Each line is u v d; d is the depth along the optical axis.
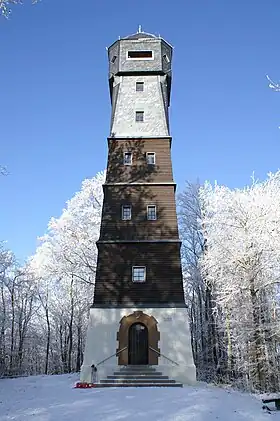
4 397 18.77
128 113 31.31
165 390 19.30
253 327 26.12
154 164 29.58
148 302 25.41
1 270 42.91
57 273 39.41
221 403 15.30
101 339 24.56
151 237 27.16
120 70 32.59
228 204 29.12
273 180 31.12
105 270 26.23
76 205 40.84
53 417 12.76
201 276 34.91
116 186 28.88
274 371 26.44
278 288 30.61
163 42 34.09
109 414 13.14
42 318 53.59
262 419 12.53
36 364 56.34
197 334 40.19
